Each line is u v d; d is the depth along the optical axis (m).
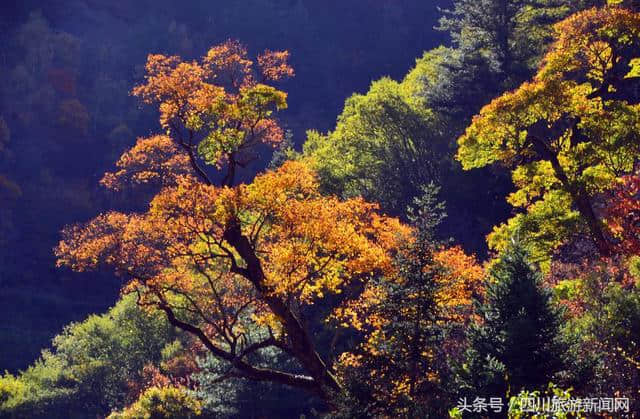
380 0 177.38
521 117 29.84
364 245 23.94
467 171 48.81
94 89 157.12
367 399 20.97
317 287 25.45
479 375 18.77
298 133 146.62
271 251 25.31
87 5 181.00
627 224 26.48
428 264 21.97
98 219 26.34
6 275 117.56
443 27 61.22
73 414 53.50
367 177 55.09
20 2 177.50
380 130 57.03
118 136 144.62
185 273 26.39
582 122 29.67
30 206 131.38
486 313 20.20
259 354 35.19
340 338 36.06
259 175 24.61
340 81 164.62
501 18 55.31
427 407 19.72
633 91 42.94
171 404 36.75
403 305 21.56
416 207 49.81
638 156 29.47
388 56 167.50
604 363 19.31
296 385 25.23
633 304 19.52
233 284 31.73
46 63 159.00
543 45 55.25
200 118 26.47
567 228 28.41
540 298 19.45
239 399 35.78
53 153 143.00
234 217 24.08
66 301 111.69
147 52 168.38
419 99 58.97
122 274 25.94
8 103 150.00
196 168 26.44
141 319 52.03
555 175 29.69
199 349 44.16
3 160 139.88
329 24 177.88
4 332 99.44
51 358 62.62
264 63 27.88
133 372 52.09
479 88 52.06
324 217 24.33
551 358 18.59
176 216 24.44
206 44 174.00
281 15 179.88
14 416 53.78
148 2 185.50
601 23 31.09
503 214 47.16
